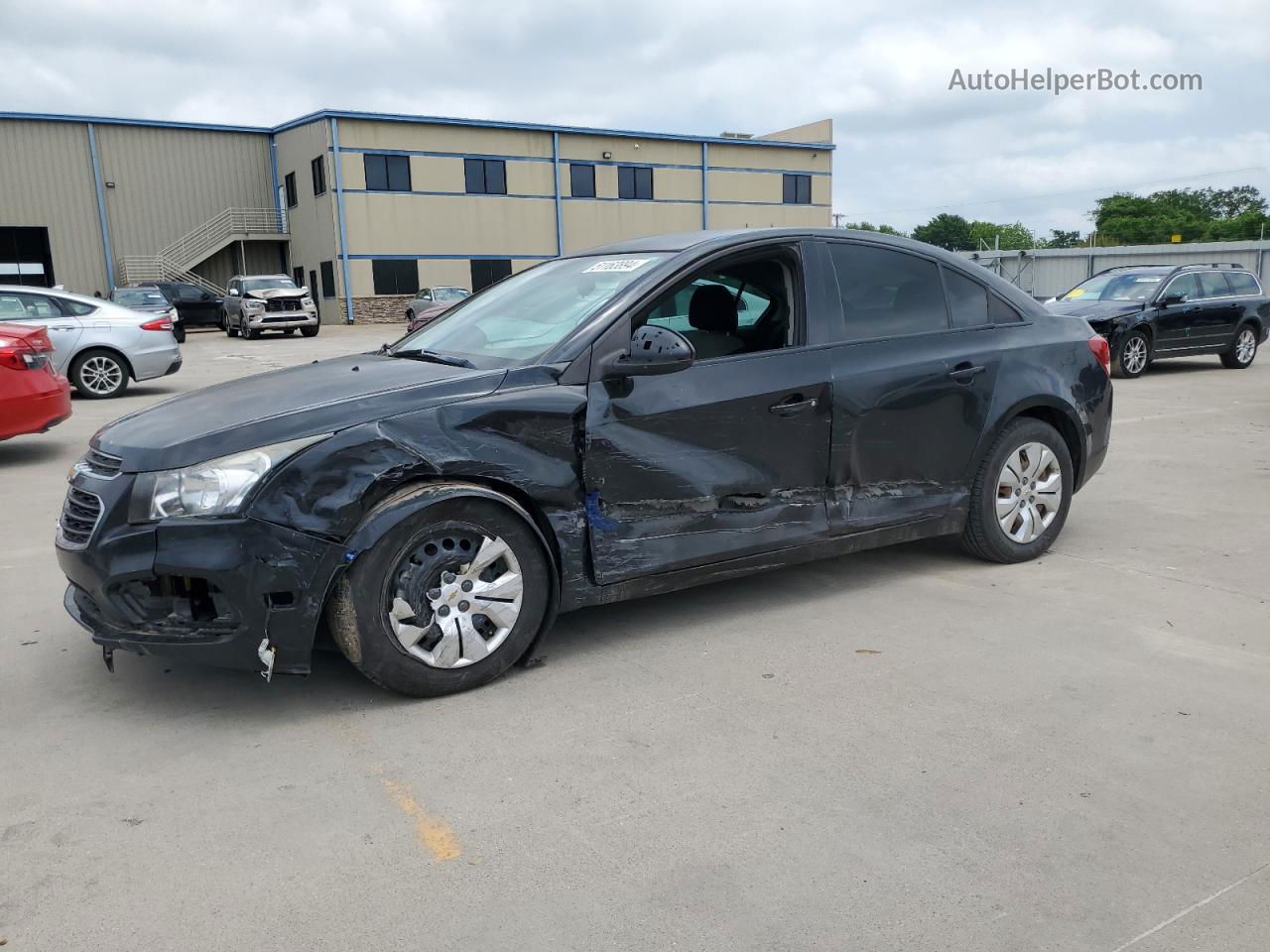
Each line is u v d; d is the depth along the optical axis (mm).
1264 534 5668
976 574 4926
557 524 3643
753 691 3557
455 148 37656
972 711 3377
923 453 4594
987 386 4746
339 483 3248
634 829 2672
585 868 2500
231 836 2660
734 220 44250
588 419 3672
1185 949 2186
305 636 3260
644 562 3857
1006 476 4934
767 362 4109
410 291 37656
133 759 3102
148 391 14172
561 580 3715
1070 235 82438
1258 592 4613
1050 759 3037
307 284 39250
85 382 12914
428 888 2428
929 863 2508
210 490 3172
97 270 37125
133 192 37406
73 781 2963
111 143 36750
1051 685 3584
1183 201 85812
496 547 3525
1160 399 11648
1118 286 14672
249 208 39688
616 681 3654
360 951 2199
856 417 4324
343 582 3295
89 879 2473
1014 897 2369
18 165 35375
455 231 38219
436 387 3518
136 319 13266
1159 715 3334
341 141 35594
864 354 4371
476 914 2322
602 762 3047
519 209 39375
